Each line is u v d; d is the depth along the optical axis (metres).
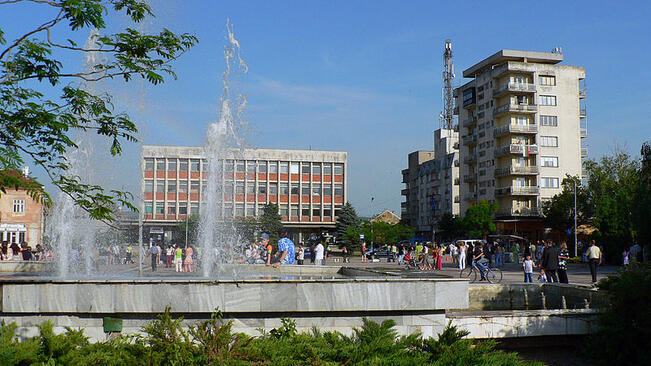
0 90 8.28
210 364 6.71
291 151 96.62
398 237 82.38
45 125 8.18
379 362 7.20
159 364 6.88
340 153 98.38
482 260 26.12
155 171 89.31
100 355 7.06
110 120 8.90
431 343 7.93
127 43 8.62
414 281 9.62
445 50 115.12
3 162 7.62
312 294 9.34
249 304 9.19
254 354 6.99
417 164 124.06
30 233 63.91
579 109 80.12
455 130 97.75
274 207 83.50
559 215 65.44
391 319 9.31
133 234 45.09
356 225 88.19
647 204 41.78
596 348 10.32
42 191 8.16
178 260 27.36
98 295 9.07
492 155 82.19
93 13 8.16
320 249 33.72
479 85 86.06
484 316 10.06
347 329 9.52
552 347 10.57
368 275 13.81
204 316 9.21
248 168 94.69
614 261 47.19
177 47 8.95
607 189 62.28
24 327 9.04
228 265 18.20
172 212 89.38
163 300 9.09
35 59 8.42
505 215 78.00
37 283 9.08
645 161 44.81
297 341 7.84
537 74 78.88
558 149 78.94
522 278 29.44
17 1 8.05
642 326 10.16
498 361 7.62
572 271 38.41
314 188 97.44
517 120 79.25
